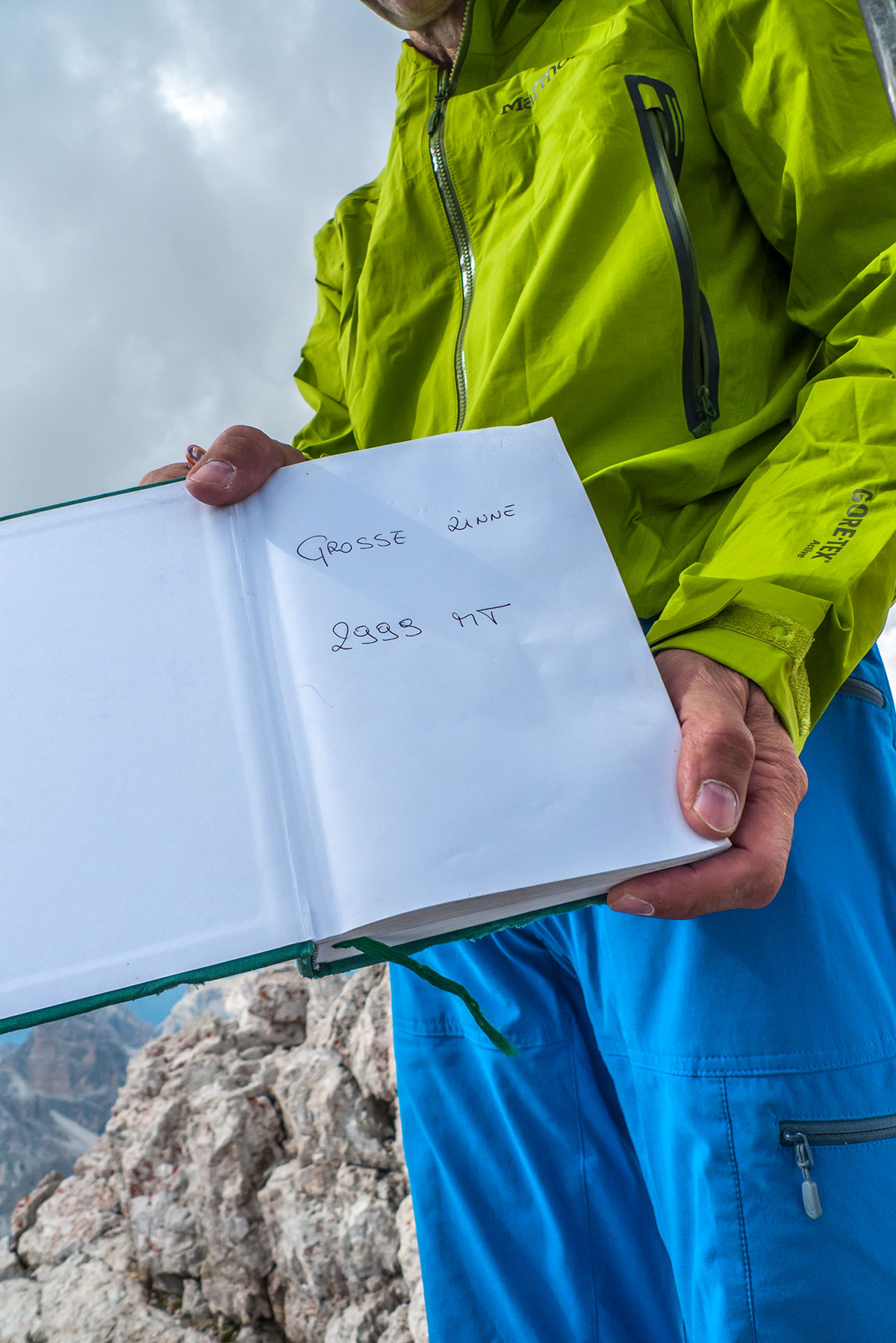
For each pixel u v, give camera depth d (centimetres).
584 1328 94
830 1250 68
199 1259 227
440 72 114
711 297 91
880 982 77
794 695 62
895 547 69
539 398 89
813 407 78
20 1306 241
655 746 55
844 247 84
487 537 64
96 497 68
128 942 49
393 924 51
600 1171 96
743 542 74
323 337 150
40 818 54
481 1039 102
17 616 62
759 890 53
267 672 58
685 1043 75
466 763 54
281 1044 281
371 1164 214
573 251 90
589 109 92
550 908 56
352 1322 189
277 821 52
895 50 53
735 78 91
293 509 66
